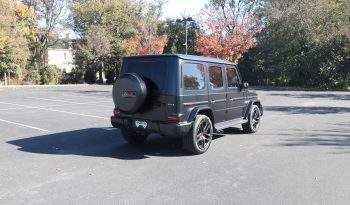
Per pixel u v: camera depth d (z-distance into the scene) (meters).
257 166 7.98
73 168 7.79
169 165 8.07
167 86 8.70
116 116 9.38
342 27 36.31
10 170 7.62
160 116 8.78
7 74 45.72
